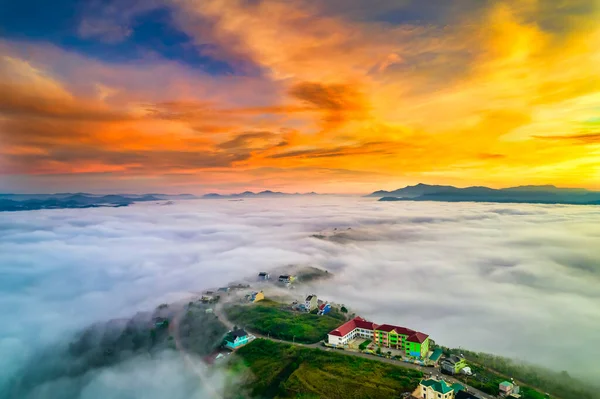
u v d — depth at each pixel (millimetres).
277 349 125562
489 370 114438
